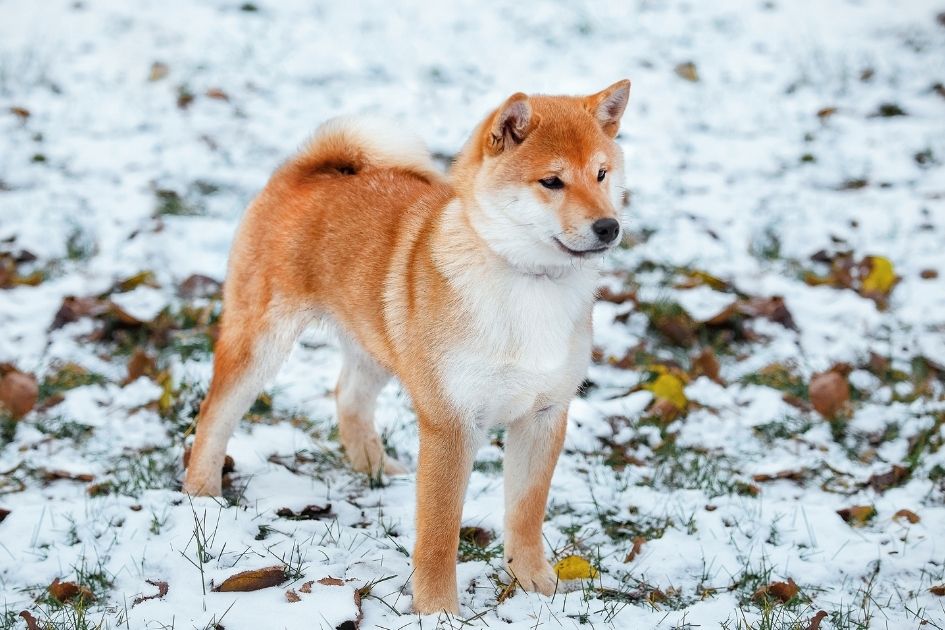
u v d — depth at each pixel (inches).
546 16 737.0
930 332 429.7
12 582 265.1
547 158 246.8
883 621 253.8
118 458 339.0
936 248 490.0
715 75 668.1
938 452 343.0
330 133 326.6
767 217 519.8
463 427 250.4
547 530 298.7
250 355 311.4
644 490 324.5
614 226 242.1
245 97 622.2
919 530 298.7
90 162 544.4
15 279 450.3
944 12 724.0
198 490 310.0
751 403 383.9
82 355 406.6
